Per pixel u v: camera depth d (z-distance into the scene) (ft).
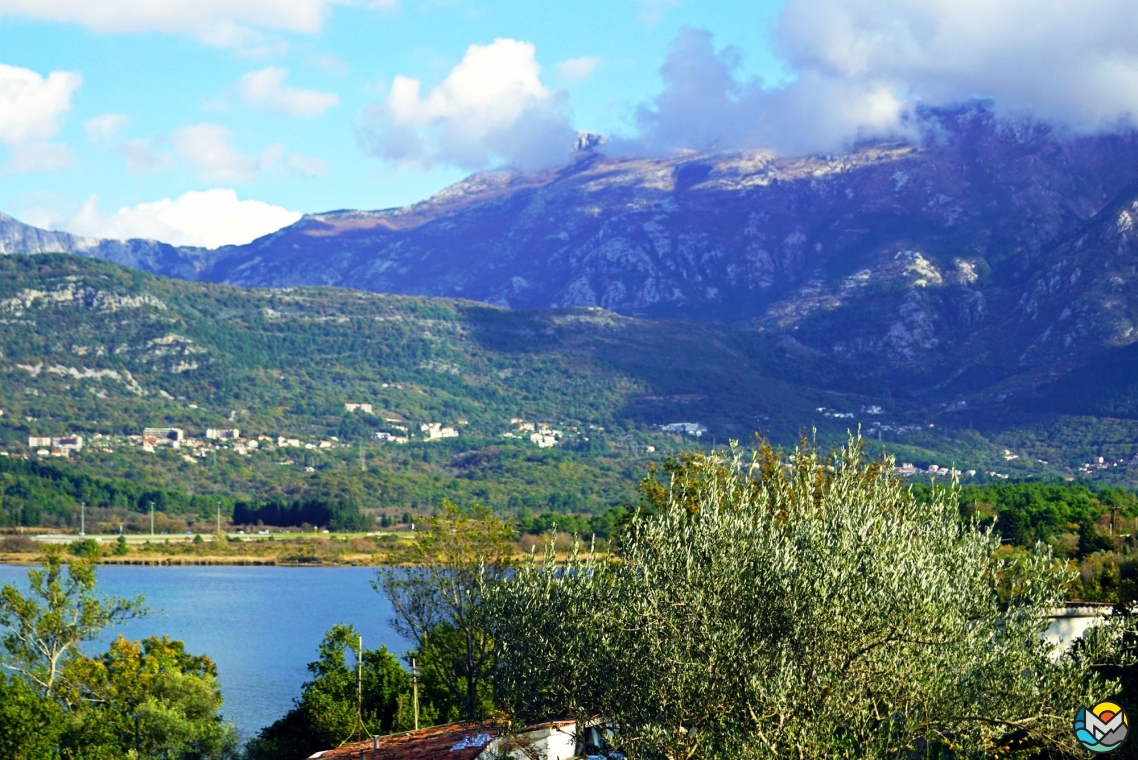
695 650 70.03
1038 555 73.05
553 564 83.87
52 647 169.99
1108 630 71.15
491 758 97.40
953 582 69.87
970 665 66.95
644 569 73.15
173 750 156.56
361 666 160.15
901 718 67.46
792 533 73.36
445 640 139.74
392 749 113.80
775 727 66.03
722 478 86.07
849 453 89.04
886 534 72.08
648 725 68.85
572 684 77.05
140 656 169.37
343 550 629.10
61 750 149.69
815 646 66.03
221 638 331.98
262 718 215.72
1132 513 317.42
